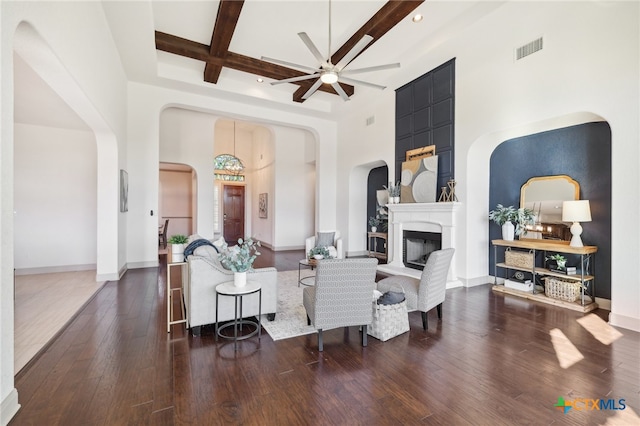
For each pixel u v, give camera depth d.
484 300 4.07
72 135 5.67
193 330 2.88
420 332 3.01
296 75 5.89
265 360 2.43
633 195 3.00
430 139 5.39
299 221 9.51
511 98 4.12
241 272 2.84
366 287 2.61
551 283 3.98
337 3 4.04
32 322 3.16
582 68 3.41
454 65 4.92
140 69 5.31
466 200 4.76
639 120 2.97
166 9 4.19
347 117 7.82
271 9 4.19
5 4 1.66
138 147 5.86
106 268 4.88
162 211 10.43
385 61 5.54
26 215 5.38
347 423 1.72
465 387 2.07
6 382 1.70
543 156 4.31
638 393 1.99
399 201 6.07
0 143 1.62
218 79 6.14
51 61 2.40
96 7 3.43
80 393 1.96
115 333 2.91
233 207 11.41
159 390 2.01
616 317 3.13
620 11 3.12
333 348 2.66
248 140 11.53
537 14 3.82
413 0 3.79
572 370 2.28
